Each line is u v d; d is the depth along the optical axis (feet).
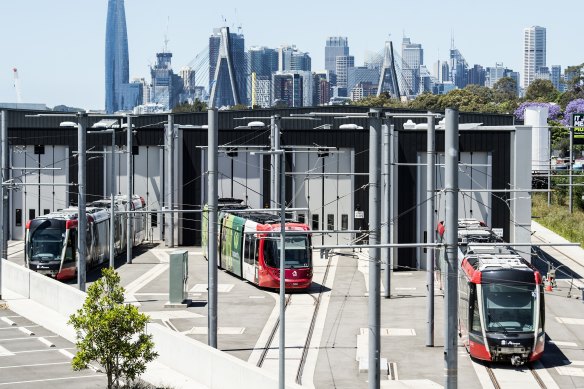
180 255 175.83
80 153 166.71
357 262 240.53
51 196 276.41
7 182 192.65
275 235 193.57
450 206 94.79
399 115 125.59
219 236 227.20
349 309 174.91
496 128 221.25
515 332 129.59
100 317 106.22
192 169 263.49
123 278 211.61
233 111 317.22
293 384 99.86
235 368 109.29
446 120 95.14
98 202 240.32
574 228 307.37
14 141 273.95
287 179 253.03
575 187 365.81
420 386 118.32
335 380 122.31
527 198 220.02
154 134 270.87
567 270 230.48
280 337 108.88
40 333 157.48
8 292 195.62
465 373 126.82
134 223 257.96
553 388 118.62
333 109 314.96
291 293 194.08
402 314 169.58
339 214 252.21
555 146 508.12
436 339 148.25
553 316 171.32
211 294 128.47
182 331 153.99
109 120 316.19
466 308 136.05
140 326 108.17
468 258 141.79
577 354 139.44
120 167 272.92
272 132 225.15
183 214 265.54
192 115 315.78
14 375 127.03
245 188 263.08
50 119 330.13
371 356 98.22
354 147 249.96
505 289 131.64
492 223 221.87
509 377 124.67
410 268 221.46
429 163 148.87
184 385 117.08
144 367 109.60
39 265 199.00
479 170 222.07
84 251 167.53
